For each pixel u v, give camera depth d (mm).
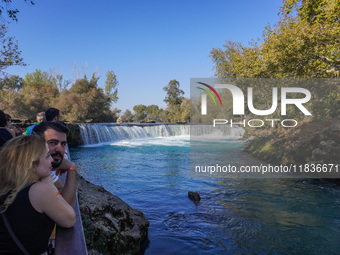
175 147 22188
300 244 5086
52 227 1563
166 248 4875
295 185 9453
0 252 1409
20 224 1407
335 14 11109
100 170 12562
